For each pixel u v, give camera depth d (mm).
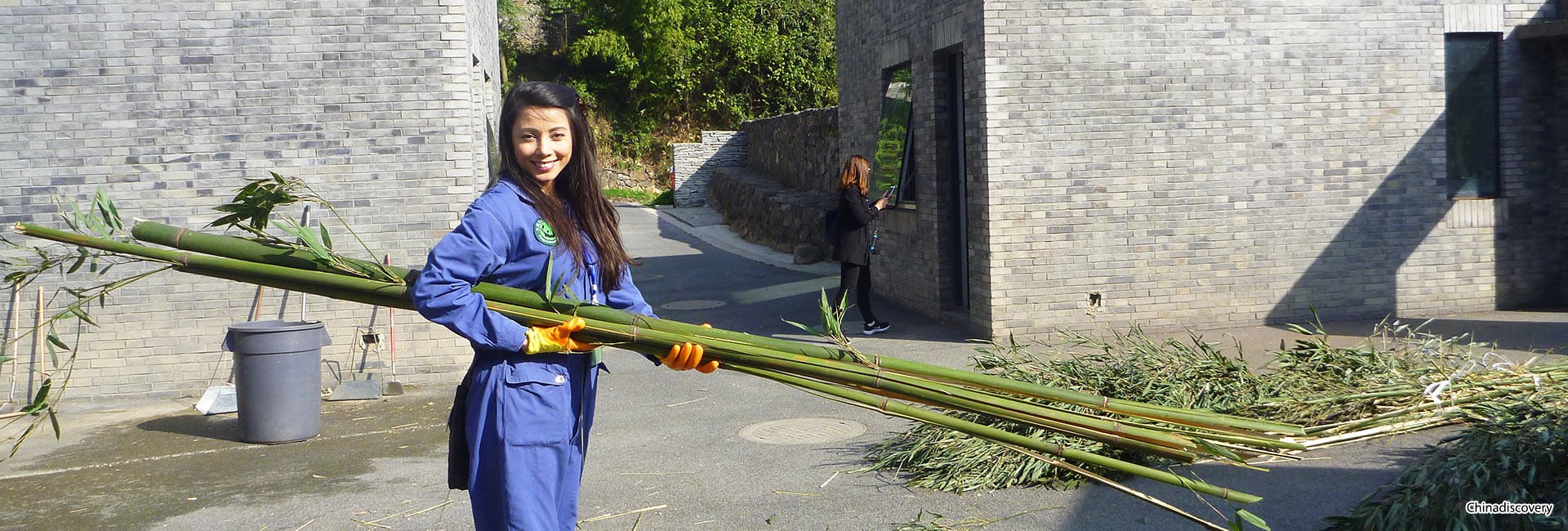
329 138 8195
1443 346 6371
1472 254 10352
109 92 7984
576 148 3242
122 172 8031
